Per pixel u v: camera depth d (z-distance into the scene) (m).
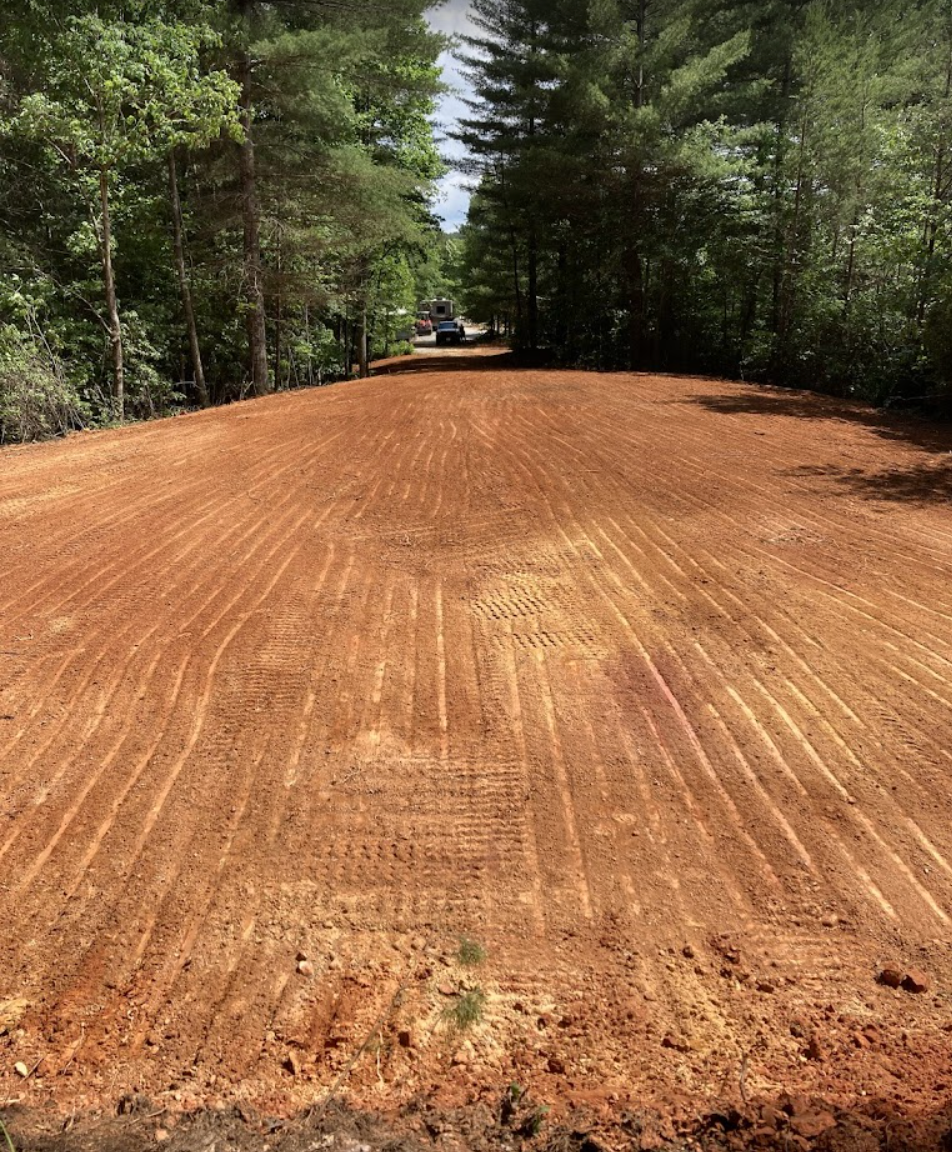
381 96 19.14
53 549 6.47
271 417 12.56
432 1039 2.37
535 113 24.52
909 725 3.80
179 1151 2.04
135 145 13.88
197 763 3.68
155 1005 2.50
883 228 15.24
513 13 25.62
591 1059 2.29
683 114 20.59
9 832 3.26
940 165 14.12
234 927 2.79
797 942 2.69
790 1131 2.02
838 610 4.96
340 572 5.89
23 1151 2.05
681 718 3.91
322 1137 2.07
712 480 7.95
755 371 18.52
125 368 16.84
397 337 49.03
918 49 19.83
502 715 3.99
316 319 26.12
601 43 21.86
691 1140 2.02
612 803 3.36
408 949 2.69
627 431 10.44
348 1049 2.34
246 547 6.43
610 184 20.73
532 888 2.94
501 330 63.28
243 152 17.38
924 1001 2.47
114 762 3.69
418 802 3.40
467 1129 2.09
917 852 3.06
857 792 3.38
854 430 10.72
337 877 3.01
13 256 15.52
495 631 4.88
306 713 4.05
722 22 22.42
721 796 3.38
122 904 2.90
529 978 2.57
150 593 5.55
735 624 4.81
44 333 14.70
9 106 15.40
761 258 17.88
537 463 8.73
